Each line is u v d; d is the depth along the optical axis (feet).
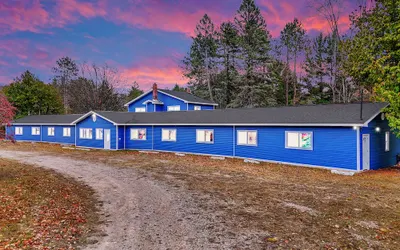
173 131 83.15
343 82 112.16
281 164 59.36
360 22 74.08
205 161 64.54
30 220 25.07
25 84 157.89
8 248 19.24
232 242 20.70
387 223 24.21
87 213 27.68
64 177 45.88
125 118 95.40
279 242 20.59
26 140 126.00
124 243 20.63
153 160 66.44
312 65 148.25
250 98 138.72
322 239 21.07
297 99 152.76
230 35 153.48
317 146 54.80
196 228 23.53
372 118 50.01
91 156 74.69
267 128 63.21
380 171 51.55
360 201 30.76
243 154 68.03
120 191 36.50
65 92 233.14
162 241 20.99
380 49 62.23
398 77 51.21
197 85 176.45
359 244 20.20
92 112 96.22
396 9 58.65
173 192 35.68
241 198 32.53
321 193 34.50
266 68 145.79
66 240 21.08
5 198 31.55
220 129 72.64
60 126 114.21
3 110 42.34
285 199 31.89
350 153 50.11
